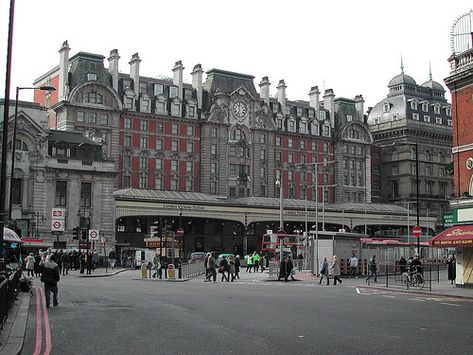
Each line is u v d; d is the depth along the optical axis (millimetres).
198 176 109062
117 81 102688
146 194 92688
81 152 79312
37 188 75625
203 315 20547
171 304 24406
